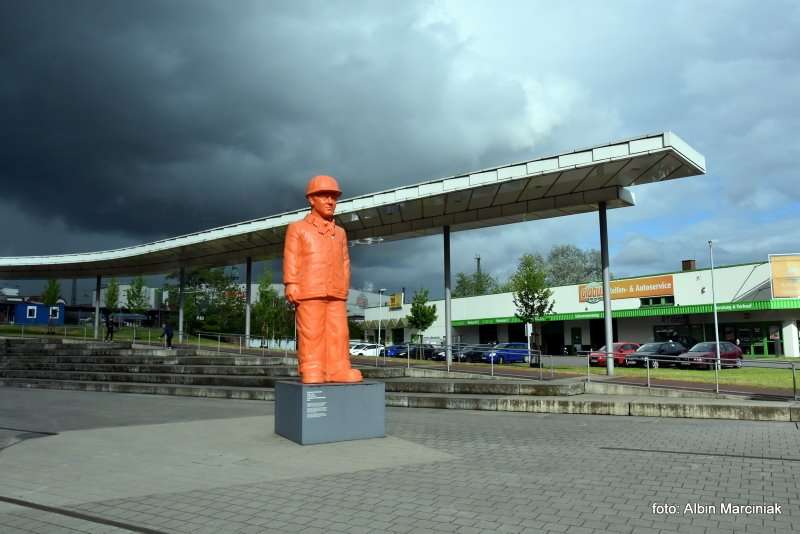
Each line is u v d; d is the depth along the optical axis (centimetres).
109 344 3142
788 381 1908
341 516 584
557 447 970
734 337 4369
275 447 968
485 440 1044
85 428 1188
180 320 4025
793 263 4006
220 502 639
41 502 641
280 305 5594
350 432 1030
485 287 9781
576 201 2328
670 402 1401
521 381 1927
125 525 559
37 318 6075
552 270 8775
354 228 2930
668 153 1875
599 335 5312
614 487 693
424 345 2802
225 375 2205
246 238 3212
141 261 4000
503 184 2212
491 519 570
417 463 842
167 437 1067
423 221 2762
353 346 4772
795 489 683
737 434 1097
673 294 4628
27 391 2108
